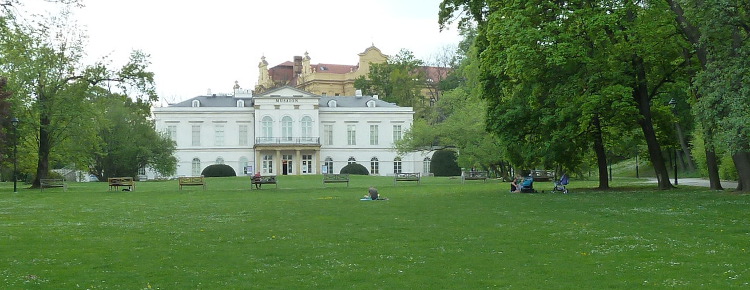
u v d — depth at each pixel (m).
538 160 37.31
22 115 47.94
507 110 35.25
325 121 105.12
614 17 29.23
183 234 17.39
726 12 22.94
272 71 154.75
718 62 23.72
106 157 76.31
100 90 51.47
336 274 11.74
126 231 18.25
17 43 28.66
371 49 137.25
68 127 50.06
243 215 23.02
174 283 11.12
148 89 51.66
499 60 31.70
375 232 17.41
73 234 17.56
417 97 121.75
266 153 102.38
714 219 18.97
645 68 33.28
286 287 10.73
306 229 18.27
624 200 26.91
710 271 11.42
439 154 85.06
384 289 10.52
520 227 18.05
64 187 46.03
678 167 71.81
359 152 105.50
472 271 11.89
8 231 18.33
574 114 32.22
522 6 31.30
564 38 29.34
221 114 102.88
